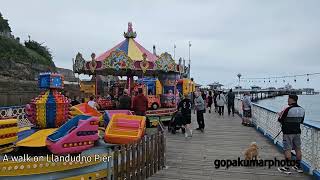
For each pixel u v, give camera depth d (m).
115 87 20.31
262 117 14.68
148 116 16.50
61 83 7.88
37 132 7.27
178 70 18.14
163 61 16.55
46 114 7.55
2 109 12.66
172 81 19.03
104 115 9.62
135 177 7.07
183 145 11.58
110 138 7.50
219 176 7.75
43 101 7.58
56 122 7.66
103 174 6.77
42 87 7.79
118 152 6.57
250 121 17.09
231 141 12.45
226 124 18.05
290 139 8.12
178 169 8.37
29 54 61.88
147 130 12.16
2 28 66.44
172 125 14.54
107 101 16.52
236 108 26.16
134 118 8.09
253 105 17.41
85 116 7.07
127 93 15.12
